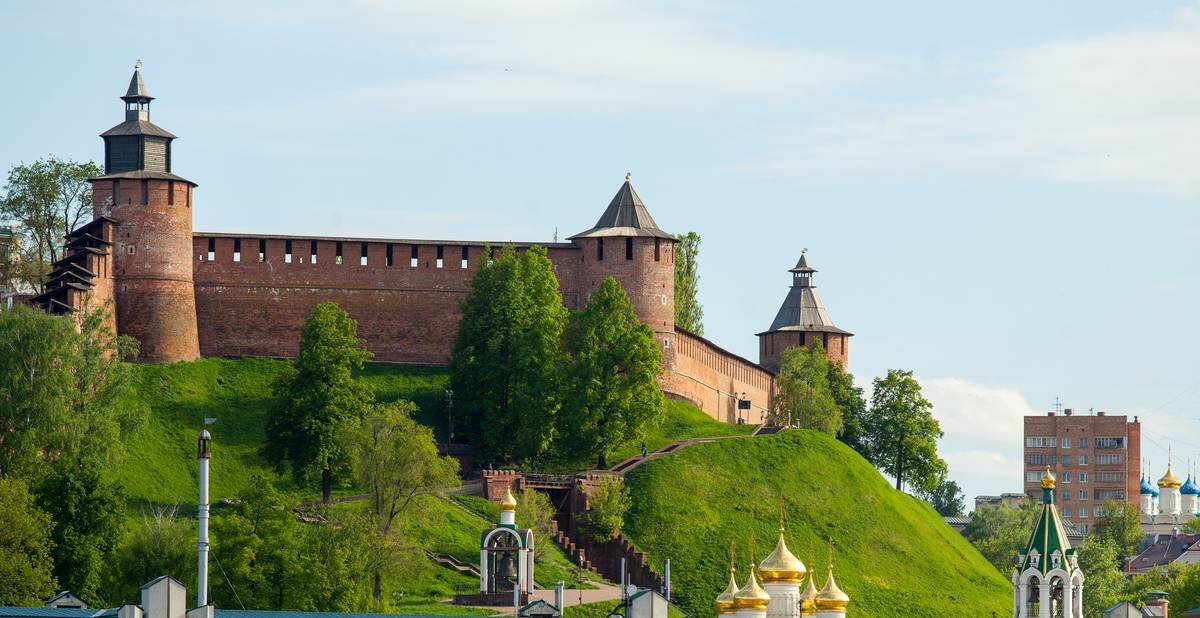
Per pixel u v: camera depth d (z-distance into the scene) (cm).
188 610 16650
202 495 18462
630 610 16875
